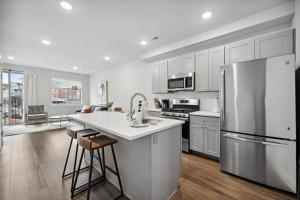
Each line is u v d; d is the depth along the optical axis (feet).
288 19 6.95
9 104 18.97
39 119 18.48
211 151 8.54
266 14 7.08
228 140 6.93
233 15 7.54
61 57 15.23
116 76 19.61
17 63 18.20
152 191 4.69
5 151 9.93
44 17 7.59
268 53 7.22
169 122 5.94
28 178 6.61
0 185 6.08
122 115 8.45
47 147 10.78
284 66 5.49
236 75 6.60
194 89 10.33
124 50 12.98
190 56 10.51
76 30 9.08
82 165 7.97
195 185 6.20
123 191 5.74
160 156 5.05
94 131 6.75
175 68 11.47
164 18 7.79
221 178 6.71
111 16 7.56
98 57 15.25
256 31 8.14
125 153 5.63
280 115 5.59
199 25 8.54
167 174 5.40
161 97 13.76
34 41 10.80
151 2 6.47
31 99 20.07
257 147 6.12
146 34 9.73
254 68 6.12
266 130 5.88
